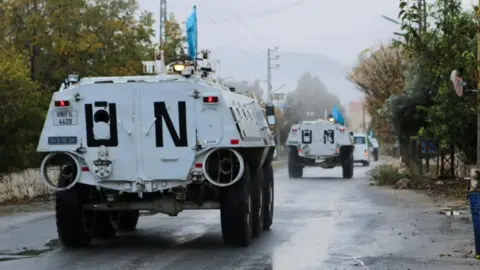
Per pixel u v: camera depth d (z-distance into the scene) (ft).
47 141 60.95
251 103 71.00
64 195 61.46
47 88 160.45
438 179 148.15
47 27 158.40
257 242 66.18
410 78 154.30
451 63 115.75
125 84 60.49
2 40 159.02
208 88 59.98
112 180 61.11
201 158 60.44
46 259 57.11
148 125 60.44
